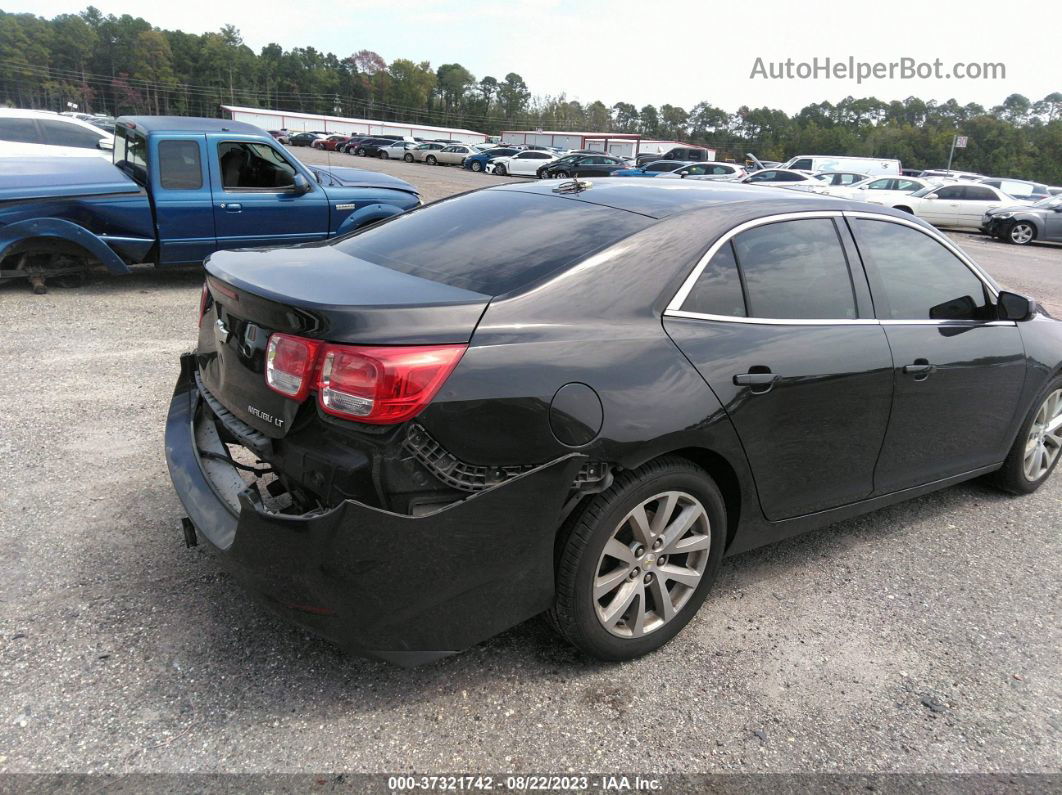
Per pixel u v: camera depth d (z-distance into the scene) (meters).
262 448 2.39
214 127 8.07
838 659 2.79
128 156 8.18
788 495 2.98
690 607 2.79
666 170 30.88
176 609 2.80
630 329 2.50
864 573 3.41
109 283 8.39
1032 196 30.56
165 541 3.25
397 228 3.21
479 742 2.28
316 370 2.18
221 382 2.69
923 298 3.47
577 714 2.42
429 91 163.38
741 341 2.72
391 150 51.28
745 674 2.67
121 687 2.40
